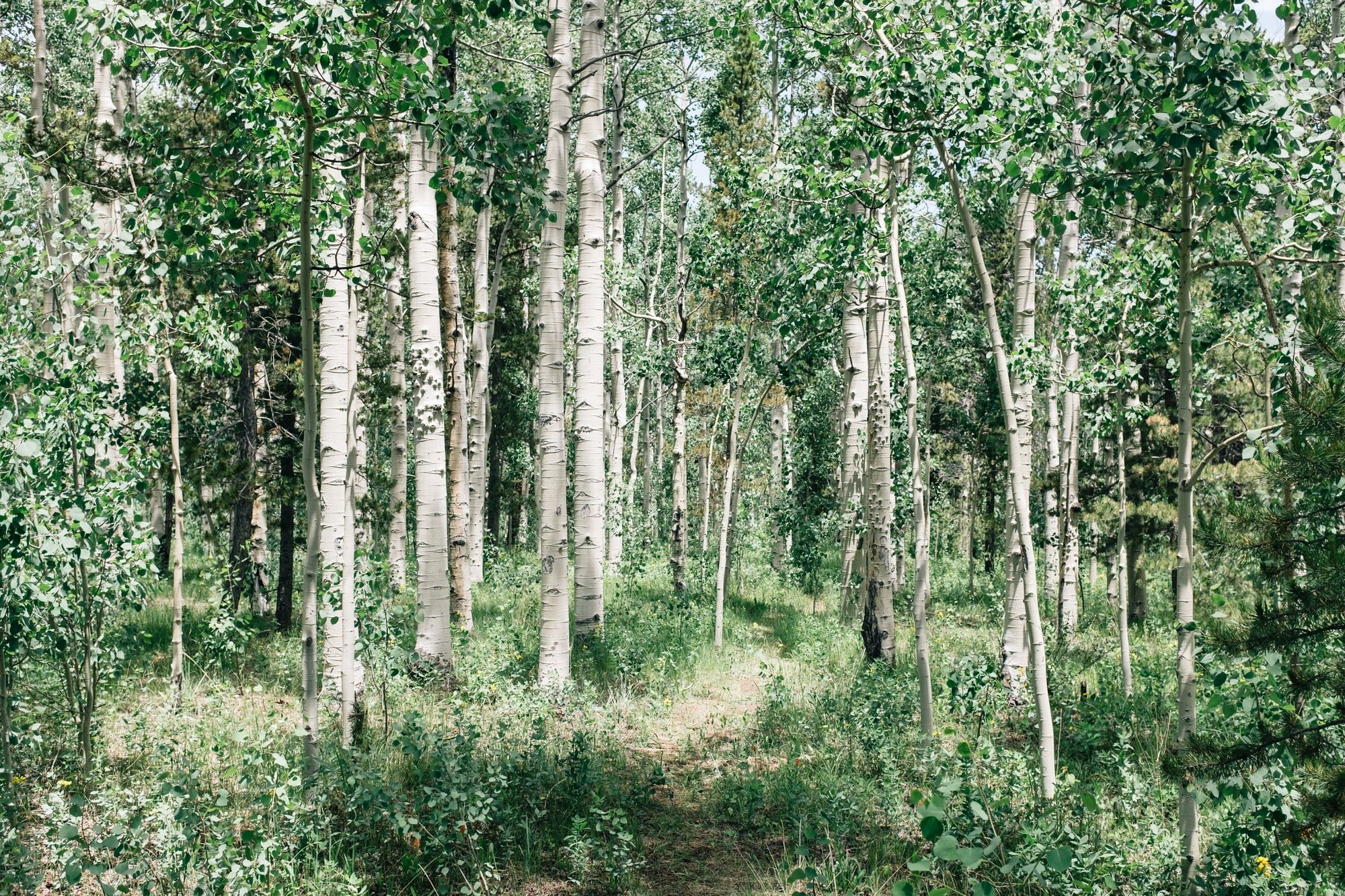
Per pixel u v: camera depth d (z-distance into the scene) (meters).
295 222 6.29
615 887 5.48
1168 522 13.68
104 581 6.29
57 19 16.30
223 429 13.68
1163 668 10.53
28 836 5.32
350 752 6.15
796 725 8.82
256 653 11.12
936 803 3.60
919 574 8.01
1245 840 4.64
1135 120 5.08
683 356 16.66
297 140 5.79
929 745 7.18
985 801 5.50
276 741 7.21
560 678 9.64
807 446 19.59
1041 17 6.53
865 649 11.45
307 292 5.26
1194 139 4.74
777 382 17.08
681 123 19.34
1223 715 4.77
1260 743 4.32
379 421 13.64
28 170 5.97
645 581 19.17
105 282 6.81
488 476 24.88
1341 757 4.20
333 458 8.07
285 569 12.95
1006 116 6.48
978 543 28.14
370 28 4.76
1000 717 9.26
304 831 5.20
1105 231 13.07
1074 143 6.40
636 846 6.14
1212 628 4.50
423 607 9.84
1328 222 5.71
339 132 5.62
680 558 16.09
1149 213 8.15
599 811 5.80
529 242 20.17
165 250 5.71
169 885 4.75
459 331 12.98
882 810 6.79
